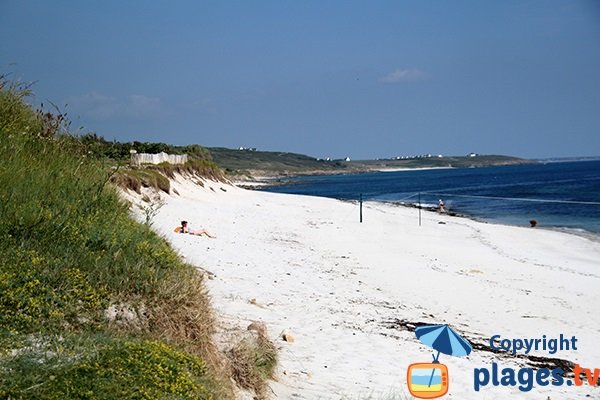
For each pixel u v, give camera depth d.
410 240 26.38
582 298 16.20
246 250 17.64
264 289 12.77
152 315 6.16
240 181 146.00
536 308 14.72
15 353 4.79
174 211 23.84
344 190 96.12
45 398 4.19
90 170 9.55
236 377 6.49
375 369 8.66
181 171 37.28
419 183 117.31
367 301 13.55
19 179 7.64
